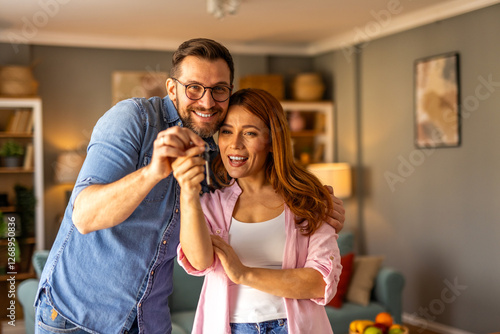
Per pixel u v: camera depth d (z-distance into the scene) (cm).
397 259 526
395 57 520
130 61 577
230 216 157
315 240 154
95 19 484
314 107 607
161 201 148
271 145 158
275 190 160
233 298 153
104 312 147
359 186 577
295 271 148
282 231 156
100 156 135
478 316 437
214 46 144
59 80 555
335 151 614
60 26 510
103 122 140
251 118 152
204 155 141
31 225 503
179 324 351
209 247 140
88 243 145
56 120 555
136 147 140
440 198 472
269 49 616
